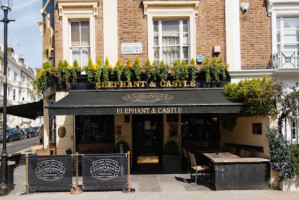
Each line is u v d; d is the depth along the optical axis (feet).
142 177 26.16
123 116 30.94
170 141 29.66
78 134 30.19
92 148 30.35
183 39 30.22
